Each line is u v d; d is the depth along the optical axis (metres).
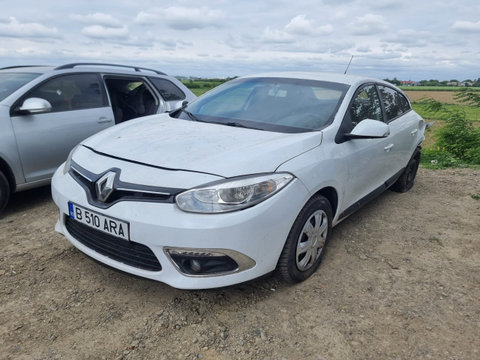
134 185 2.45
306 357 2.26
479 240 3.95
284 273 2.78
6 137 3.89
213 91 4.19
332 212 3.25
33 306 2.60
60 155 4.42
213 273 2.43
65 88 4.61
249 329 2.46
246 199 2.40
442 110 9.53
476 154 8.45
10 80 4.47
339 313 2.65
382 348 2.35
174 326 2.46
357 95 3.73
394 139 4.30
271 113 3.46
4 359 2.14
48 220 3.97
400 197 5.25
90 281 2.91
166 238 2.32
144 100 5.64
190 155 2.64
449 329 2.54
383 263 3.38
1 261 3.13
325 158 2.97
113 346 2.28
